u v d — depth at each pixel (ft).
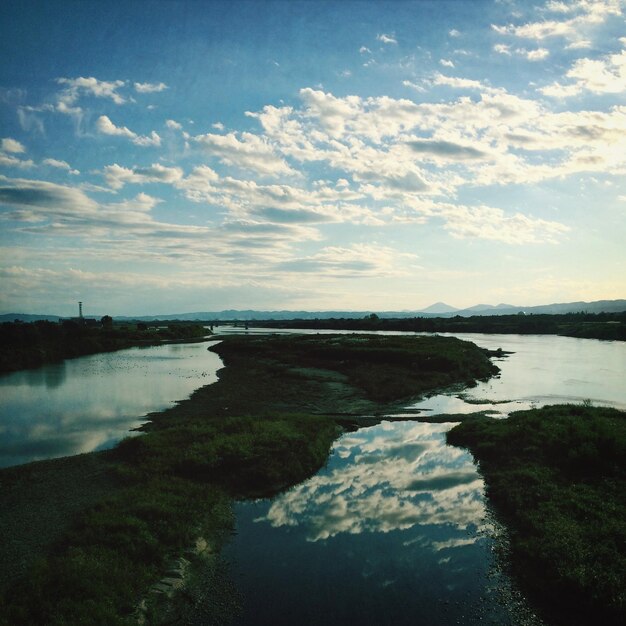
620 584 41.45
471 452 88.84
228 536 56.13
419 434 102.42
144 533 51.80
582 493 61.57
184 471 73.10
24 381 173.47
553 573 45.27
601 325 462.19
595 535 49.80
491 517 60.90
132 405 128.47
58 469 74.84
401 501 66.39
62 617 37.40
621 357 257.96
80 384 165.89
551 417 93.56
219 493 66.74
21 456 84.43
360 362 193.67
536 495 62.28
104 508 57.77
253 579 47.06
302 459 79.46
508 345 350.23
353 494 69.05
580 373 193.98
